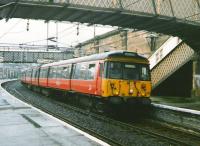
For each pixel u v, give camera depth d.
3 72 95.31
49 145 9.04
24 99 25.75
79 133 10.60
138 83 17.41
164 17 21.12
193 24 22.41
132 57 17.58
